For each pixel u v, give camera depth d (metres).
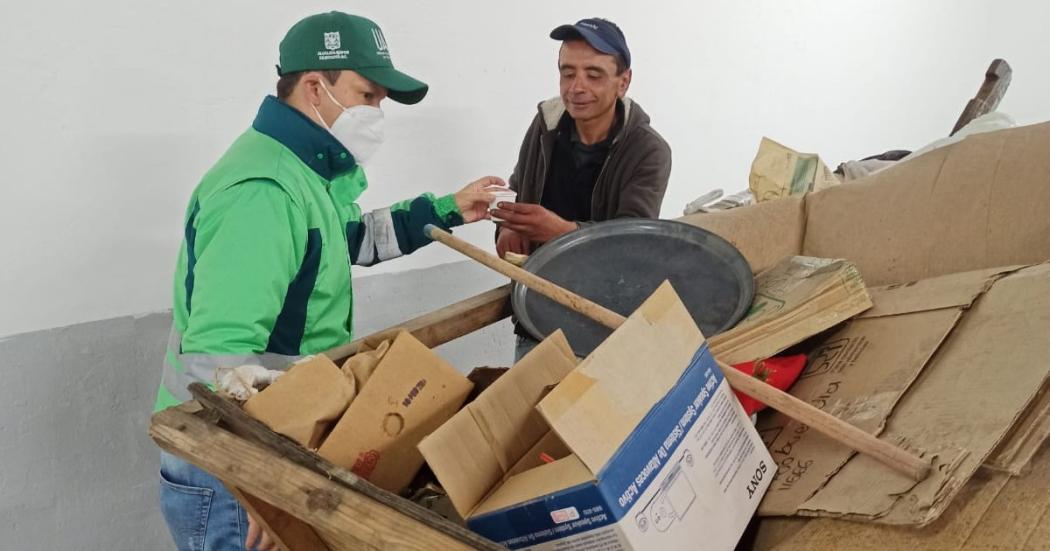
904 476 0.76
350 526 0.71
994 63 1.66
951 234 1.08
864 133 3.21
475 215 1.64
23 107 1.60
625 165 1.76
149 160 1.75
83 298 1.74
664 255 1.25
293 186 1.23
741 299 1.10
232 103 1.83
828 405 0.93
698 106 2.63
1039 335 0.83
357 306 2.14
